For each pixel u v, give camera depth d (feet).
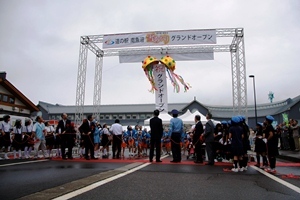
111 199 12.39
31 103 71.26
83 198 12.48
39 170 22.04
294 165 28.81
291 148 47.55
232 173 21.54
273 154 22.91
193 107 145.69
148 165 26.32
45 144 36.58
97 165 26.09
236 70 57.57
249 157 33.68
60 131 34.17
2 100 63.05
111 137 40.70
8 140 33.78
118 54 61.87
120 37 56.44
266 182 17.62
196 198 12.91
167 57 48.55
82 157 37.88
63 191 13.74
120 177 18.52
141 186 15.46
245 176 20.07
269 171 23.02
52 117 166.40
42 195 12.84
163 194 13.58
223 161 33.19
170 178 18.35
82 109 59.82
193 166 25.89
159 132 30.22
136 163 27.81
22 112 69.41
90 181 16.58
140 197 12.87
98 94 64.28
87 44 60.03
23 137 35.42
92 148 33.73
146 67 48.67
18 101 68.59
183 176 19.31
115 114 166.20
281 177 19.80
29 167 24.14
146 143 48.19
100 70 63.82
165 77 48.67
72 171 21.42
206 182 17.13
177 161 29.94
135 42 55.72
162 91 48.78
